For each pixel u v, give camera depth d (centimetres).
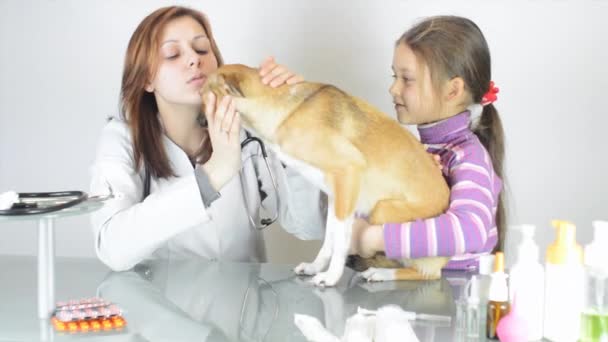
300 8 231
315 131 134
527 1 219
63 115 242
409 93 157
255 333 105
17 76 242
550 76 220
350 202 133
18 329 106
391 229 134
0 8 240
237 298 127
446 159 152
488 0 221
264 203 196
